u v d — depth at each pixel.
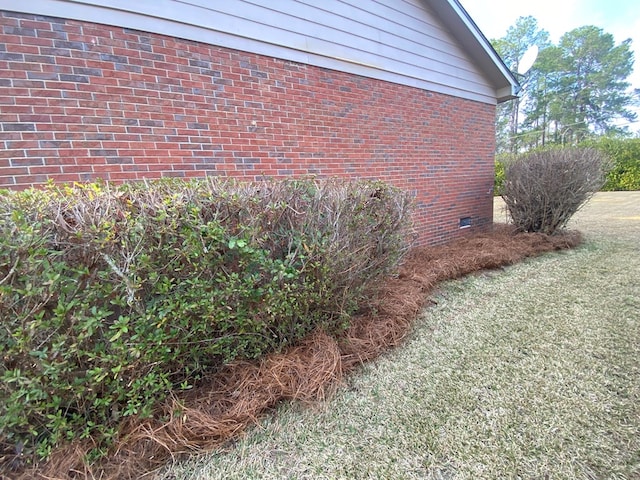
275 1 3.56
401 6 4.87
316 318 2.49
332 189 2.54
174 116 2.99
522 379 2.18
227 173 3.32
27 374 1.42
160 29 2.87
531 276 4.32
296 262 2.20
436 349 2.63
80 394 1.50
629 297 3.44
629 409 1.84
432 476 1.50
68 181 2.56
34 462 1.50
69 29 2.50
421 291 3.68
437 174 5.72
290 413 1.94
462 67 5.98
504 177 6.91
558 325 2.93
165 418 1.73
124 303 1.60
